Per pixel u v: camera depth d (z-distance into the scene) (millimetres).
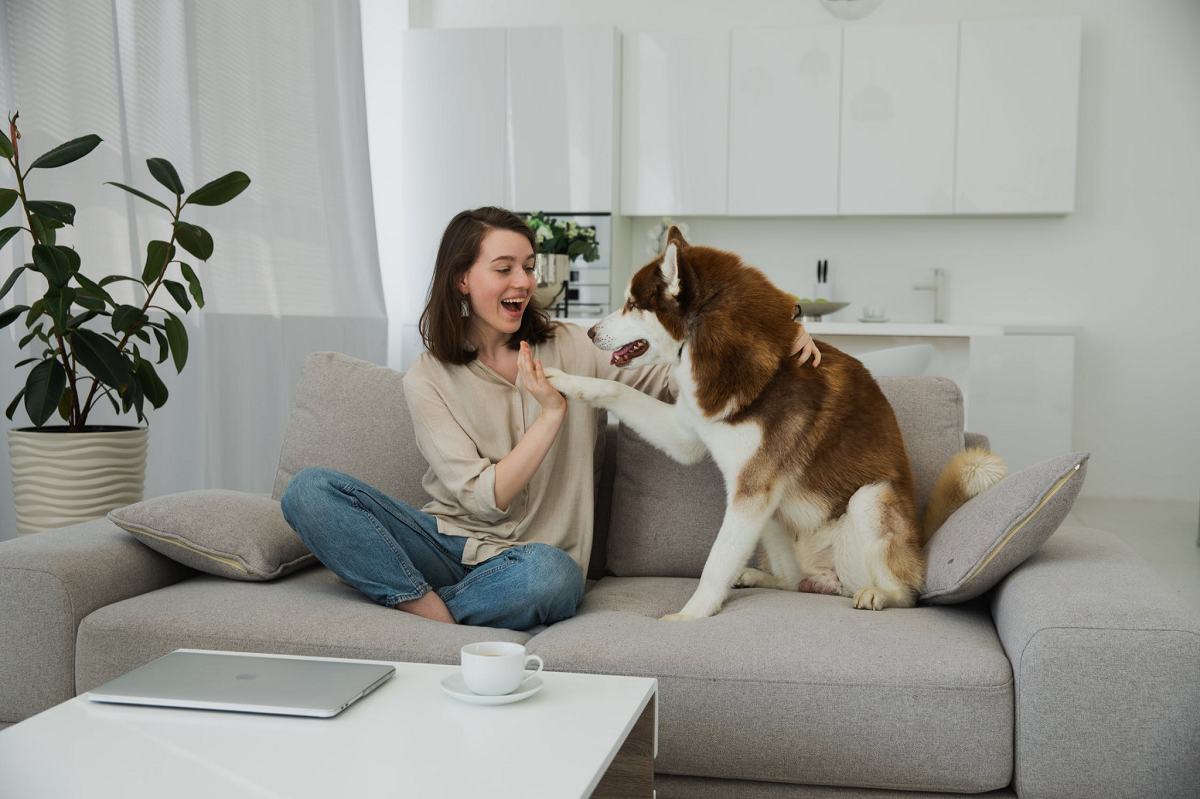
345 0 4566
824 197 5211
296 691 1127
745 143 5266
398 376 2178
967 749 1334
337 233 4395
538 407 1906
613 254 5367
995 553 1559
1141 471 5426
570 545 1903
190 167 3254
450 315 1852
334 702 1089
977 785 1341
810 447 1838
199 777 924
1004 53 4977
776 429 1824
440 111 5426
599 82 5254
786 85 5195
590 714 1087
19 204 2602
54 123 2678
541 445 1727
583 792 896
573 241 4578
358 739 1015
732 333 1824
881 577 1738
